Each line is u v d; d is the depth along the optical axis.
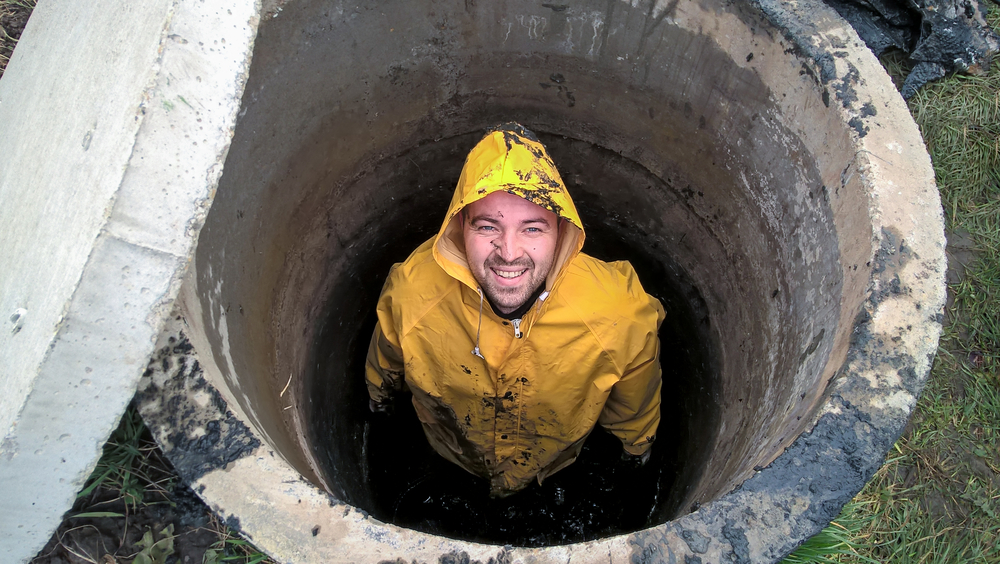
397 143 2.24
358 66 1.90
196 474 1.10
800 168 1.60
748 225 1.92
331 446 2.18
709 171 2.01
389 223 2.52
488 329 1.74
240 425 1.15
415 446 2.49
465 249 1.71
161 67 1.06
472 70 2.10
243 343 1.63
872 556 1.84
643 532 1.03
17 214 1.43
